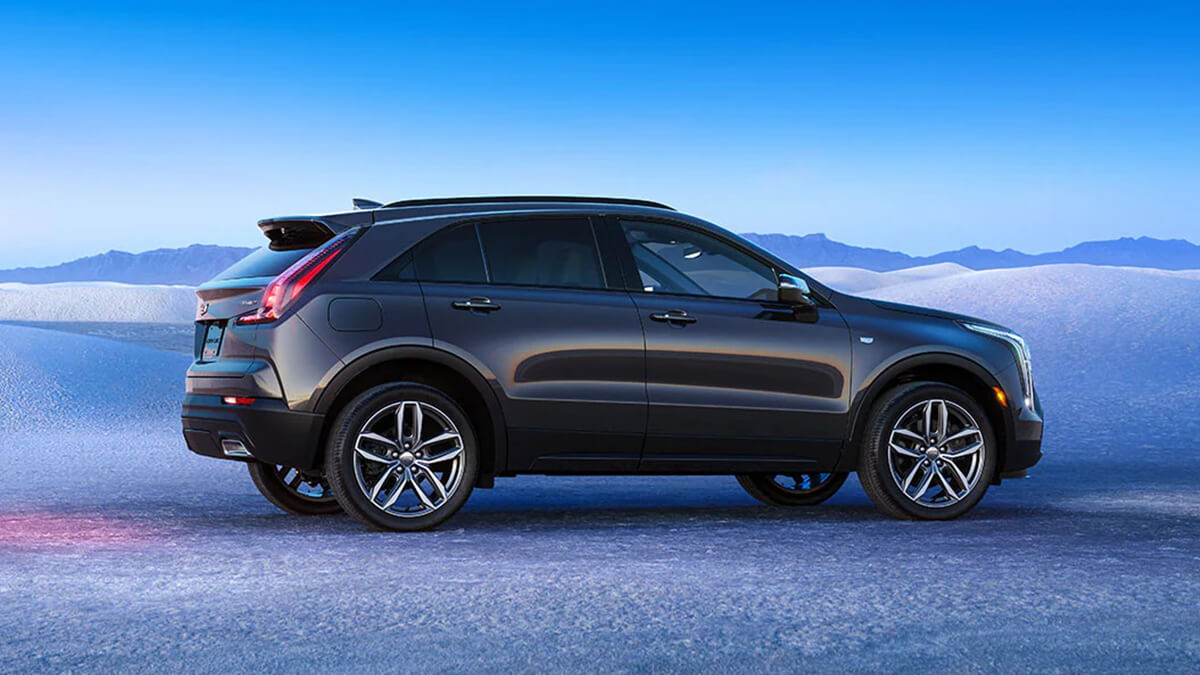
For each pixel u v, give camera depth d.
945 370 7.20
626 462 6.55
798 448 6.78
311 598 4.46
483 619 4.13
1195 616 4.23
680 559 5.37
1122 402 24.67
